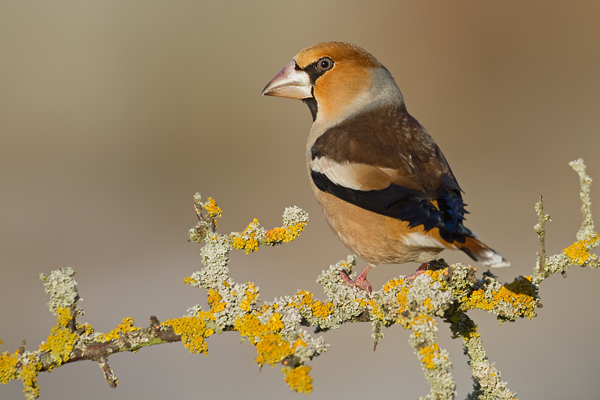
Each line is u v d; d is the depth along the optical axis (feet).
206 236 25.55
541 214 24.93
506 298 24.76
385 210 27.50
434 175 28.50
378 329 22.98
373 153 29.22
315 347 20.57
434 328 20.76
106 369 21.62
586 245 25.23
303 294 24.09
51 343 21.26
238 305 22.70
